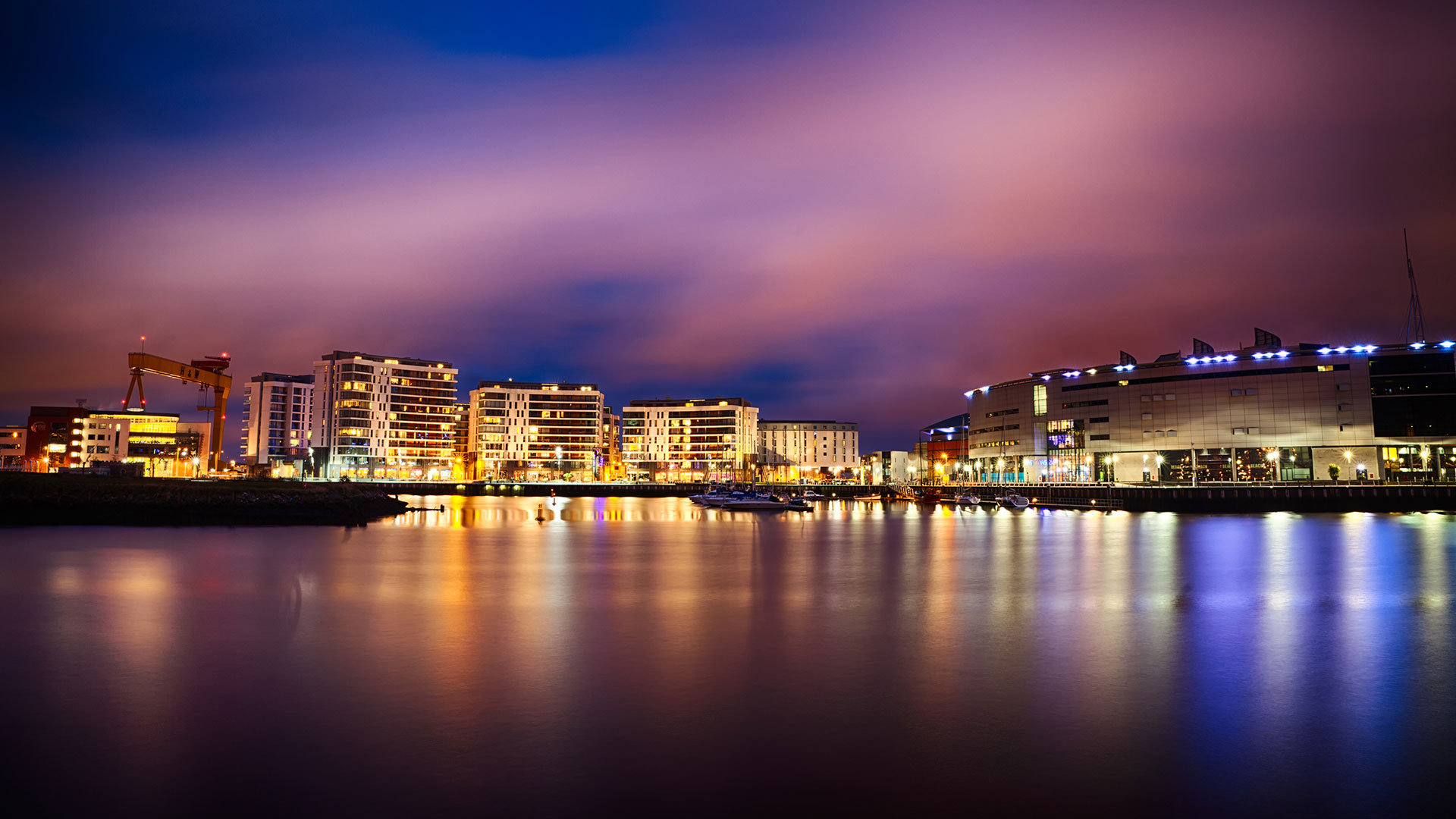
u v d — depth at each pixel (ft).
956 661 90.68
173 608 124.36
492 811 51.96
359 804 53.01
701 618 118.01
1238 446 558.56
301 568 181.06
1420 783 56.65
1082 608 127.54
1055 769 59.11
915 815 51.72
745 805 53.06
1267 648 97.04
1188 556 215.72
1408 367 522.06
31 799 53.78
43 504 317.01
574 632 106.83
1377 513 460.55
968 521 410.11
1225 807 53.01
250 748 62.69
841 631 107.86
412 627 109.70
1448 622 115.24
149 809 52.24
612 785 56.13
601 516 467.52
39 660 89.76
